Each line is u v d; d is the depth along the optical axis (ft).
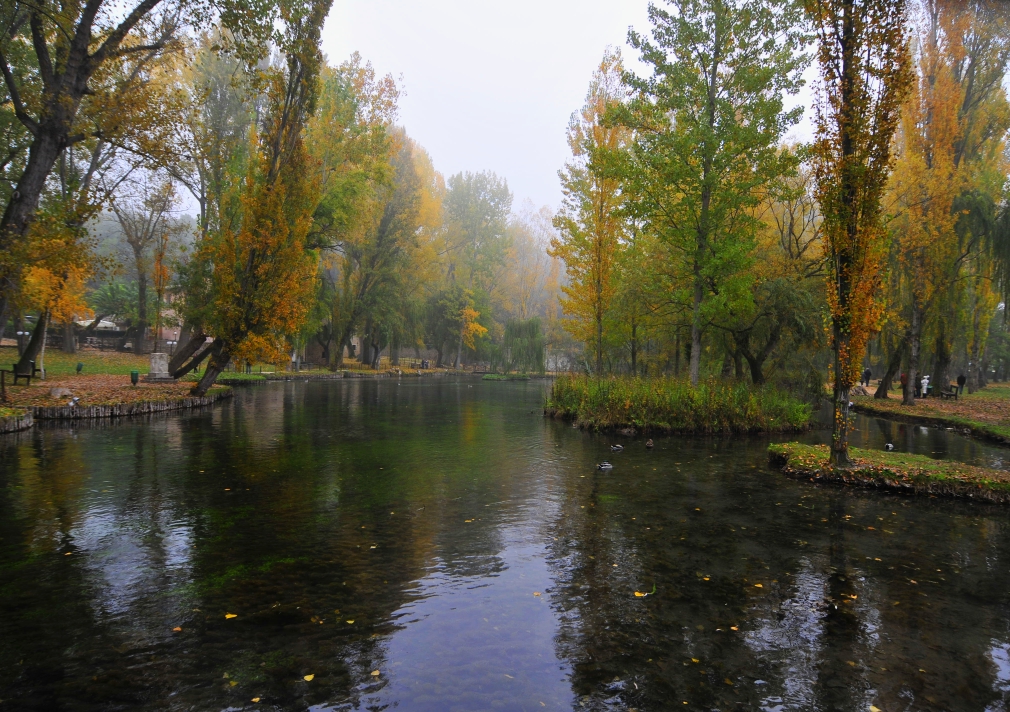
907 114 84.64
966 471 34.68
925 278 83.10
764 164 55.83
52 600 17.03
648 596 18.37
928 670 14.35
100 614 16.20
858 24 33.86
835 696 13.09
